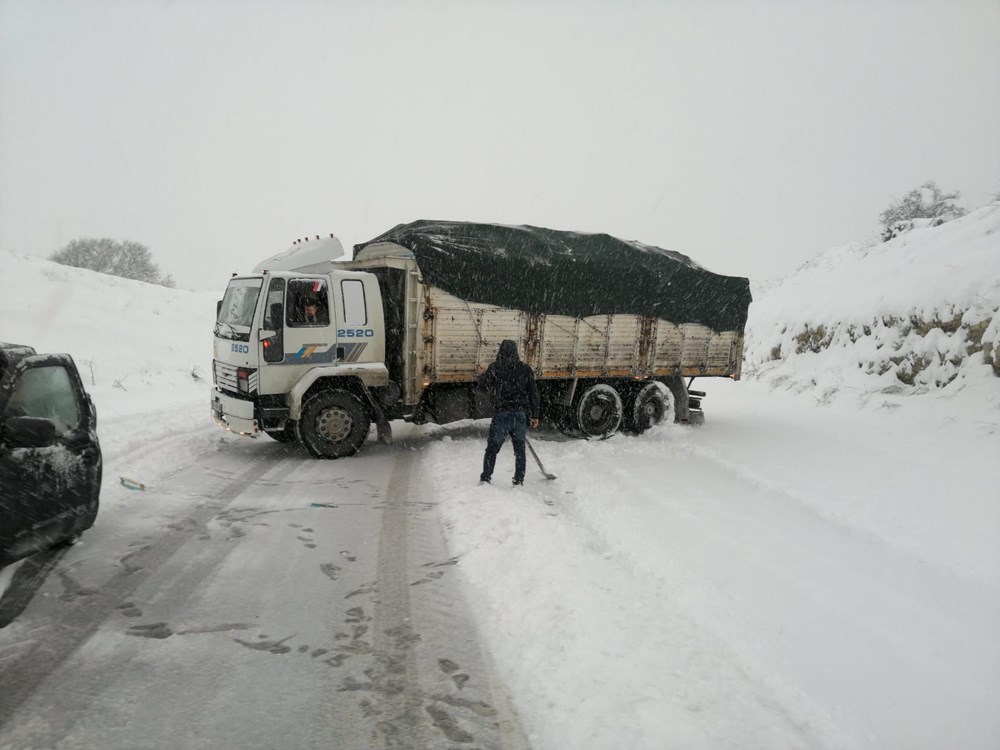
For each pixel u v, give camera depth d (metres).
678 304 11.32
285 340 8.31
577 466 8.46
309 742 2.86
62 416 4.78
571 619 4.02
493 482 7.47
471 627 3.98
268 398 8.32
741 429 11.30
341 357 8.71
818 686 3.41
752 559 5.15
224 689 3.25
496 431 7.25
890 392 12.12
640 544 5.43
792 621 4.14
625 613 4.17
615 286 10.61
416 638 3.82
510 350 7.29
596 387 10.72
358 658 3.59
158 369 17.42
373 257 9.87
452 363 9.43
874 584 4.71
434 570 4.86
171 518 5.87
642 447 9.96
